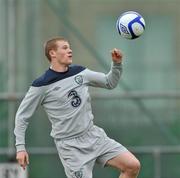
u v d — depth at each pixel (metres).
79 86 28.77
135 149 45.16
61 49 28.73
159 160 45.06
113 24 45.06
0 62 45.28
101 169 45.00
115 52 28.19
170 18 45.16
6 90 45.22
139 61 45.16
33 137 45.22
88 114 28.89
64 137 28.84
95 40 45.12
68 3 45.25
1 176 43.69
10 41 45.28
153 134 45.16
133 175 28.69
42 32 45.22
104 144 28.88
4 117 45.16
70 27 45.22
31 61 45.16
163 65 45.22
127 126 45.22
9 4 45.28
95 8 45.12
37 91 28.69
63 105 28.67
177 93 45.12
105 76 28.78
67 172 29.06
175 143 45.12
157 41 45.16
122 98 45.22
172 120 45.16
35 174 45.12
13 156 44.91
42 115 45.22
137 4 45.12
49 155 45.22
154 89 45.22
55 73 28.73
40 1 45.22
